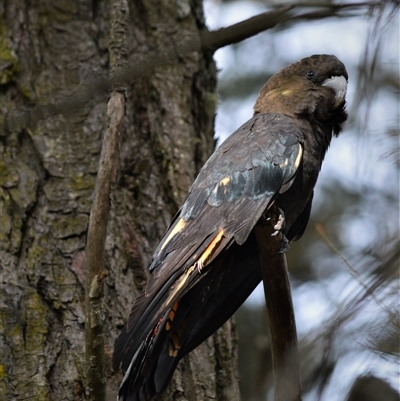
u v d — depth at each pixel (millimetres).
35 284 9555
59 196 10180
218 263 9422
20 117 9070
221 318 9664
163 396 9398
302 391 8188
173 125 11078
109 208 8047
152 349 8445
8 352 9086
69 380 8977
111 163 8164
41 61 11078
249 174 9688
